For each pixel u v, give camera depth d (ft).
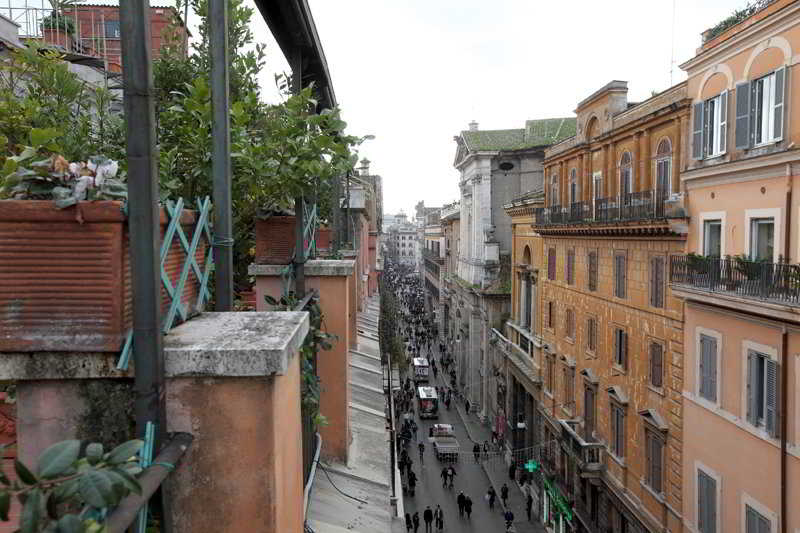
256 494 8.82
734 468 49.24
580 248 85.25
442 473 121.60
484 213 156.25
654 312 63.21
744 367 47.78
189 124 19.17
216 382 8.79
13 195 8.55
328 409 28.12
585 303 83.25
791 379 42.34
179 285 10.18
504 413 133.39
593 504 80.38
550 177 101.96
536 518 104.83
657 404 62.69
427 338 270.87
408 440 138.82
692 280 53.72
